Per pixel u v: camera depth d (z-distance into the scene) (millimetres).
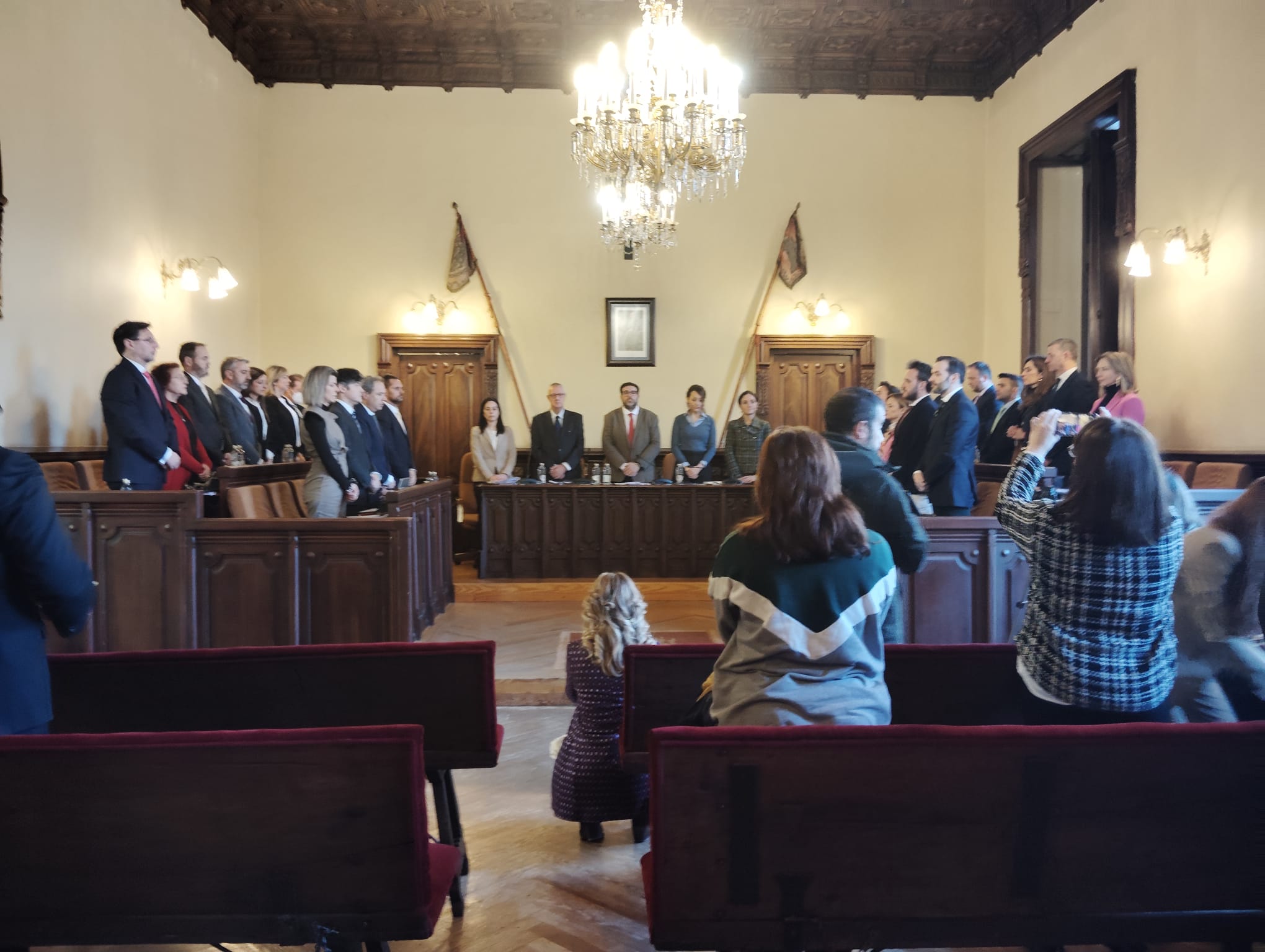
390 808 1865
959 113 11086
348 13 9875
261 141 10742
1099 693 2240
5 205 5980
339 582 4785
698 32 10273
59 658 2750
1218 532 2713
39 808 1865
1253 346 6543
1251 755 1853
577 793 3250
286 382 8844
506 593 8258
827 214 11047
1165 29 7531
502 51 10641
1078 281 10016
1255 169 6480
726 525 8891
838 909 1829
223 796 1864
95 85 7176
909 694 2848
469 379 11031
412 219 10867
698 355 11070
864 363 11008
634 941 2613
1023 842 1837
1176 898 1871
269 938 1881
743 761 1791
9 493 2062
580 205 10961
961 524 4668
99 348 7238
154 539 4754
